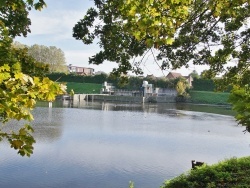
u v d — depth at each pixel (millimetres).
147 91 110938
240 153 28469
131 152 26422
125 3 4703
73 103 85625
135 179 18984
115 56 7684
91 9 7730
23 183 17172
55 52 122250
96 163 22078
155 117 56875
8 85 2863
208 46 9422
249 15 8539
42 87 3008
